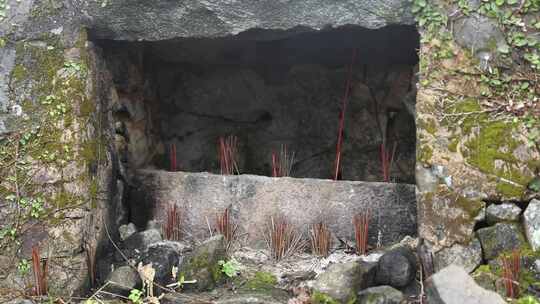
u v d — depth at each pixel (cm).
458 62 332
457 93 332
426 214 335
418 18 338
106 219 397
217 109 552
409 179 514
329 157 538
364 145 527
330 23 354
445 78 333
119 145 442
